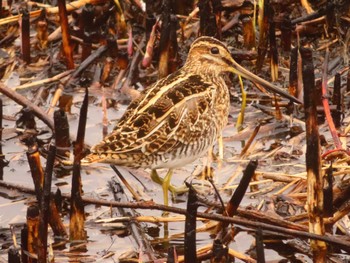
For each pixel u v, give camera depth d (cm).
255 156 1315
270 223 1111
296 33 1585
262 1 1501
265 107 1450
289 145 1334
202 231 1142
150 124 1163
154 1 1617
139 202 1096
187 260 991
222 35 1606
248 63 1558
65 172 1297
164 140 1166
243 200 1206
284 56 1566
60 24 1570
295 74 1430
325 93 1345
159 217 1161
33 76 1562
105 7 1628
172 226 1165
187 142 1192
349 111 1434
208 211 1166
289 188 1229
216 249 984
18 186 1231
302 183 1220
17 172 1302
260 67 1537
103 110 1388
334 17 1566
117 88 1516
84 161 1123
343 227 1121
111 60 1527
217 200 1205
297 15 1627
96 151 1134
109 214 1185
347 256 1068
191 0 1650
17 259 988
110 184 1235
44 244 1012
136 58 1545
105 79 1523
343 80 1503
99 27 1617
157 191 1255
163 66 1501
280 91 1330
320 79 1439
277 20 1550
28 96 1503
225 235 1106
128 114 1181
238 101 1476
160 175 1293
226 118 1275
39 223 1007
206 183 1254
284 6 1614
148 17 1550
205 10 1523
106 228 1152
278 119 1410
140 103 1188
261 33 1516
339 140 1270
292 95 1439
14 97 1395
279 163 1293
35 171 1092
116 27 1628
